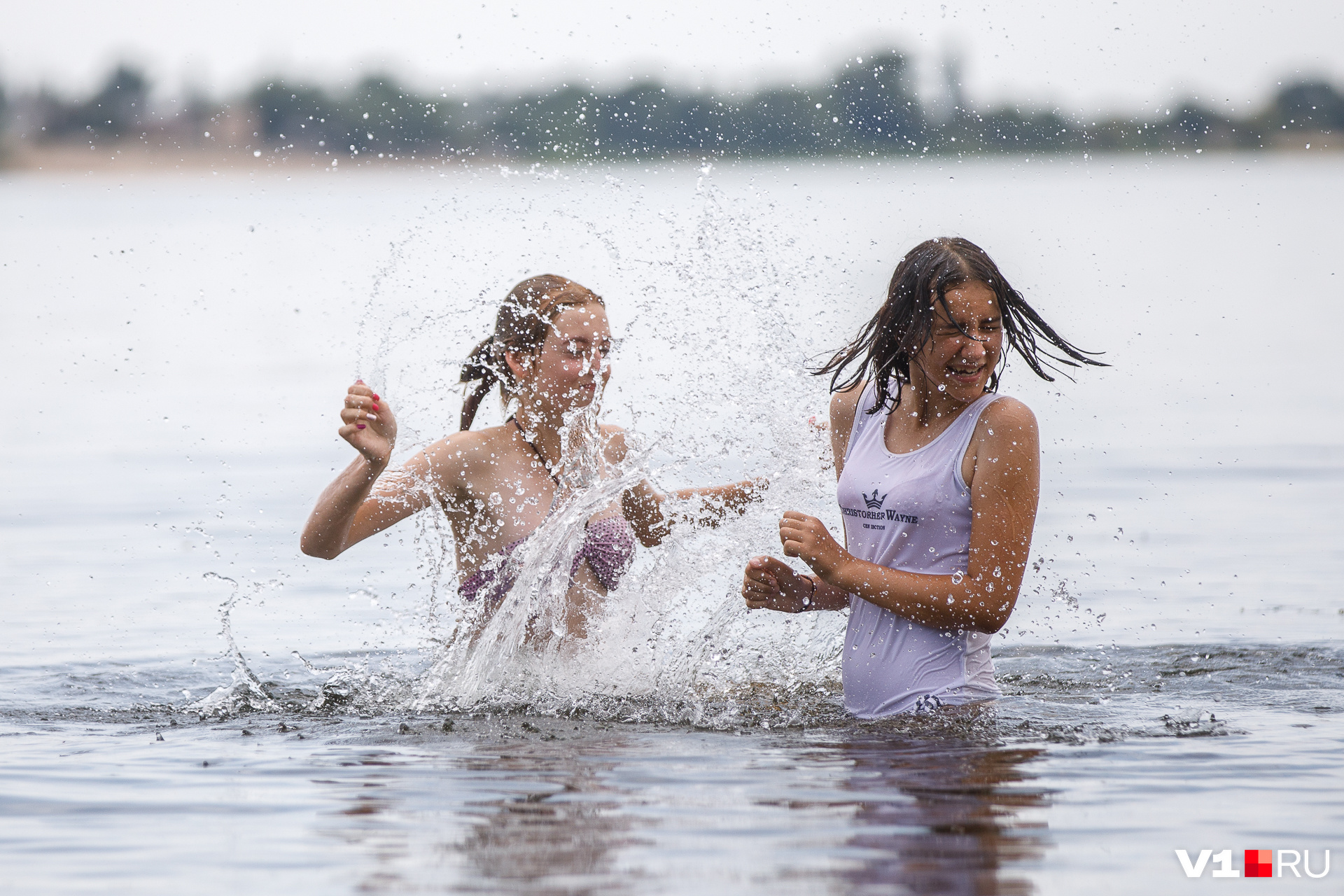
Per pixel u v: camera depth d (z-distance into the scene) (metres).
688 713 6.41
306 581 10.14
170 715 6.44
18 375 23.28
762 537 7.38
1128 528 11.66
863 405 6.66
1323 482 13.43
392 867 4.14
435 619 7.54
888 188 52.12
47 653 7.97
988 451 6.07
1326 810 4.66
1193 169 96.56
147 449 16.28
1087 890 3.94
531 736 5.92
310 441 16.77
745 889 3.93
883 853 4.23
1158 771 5.16
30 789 5.05
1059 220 51.09
